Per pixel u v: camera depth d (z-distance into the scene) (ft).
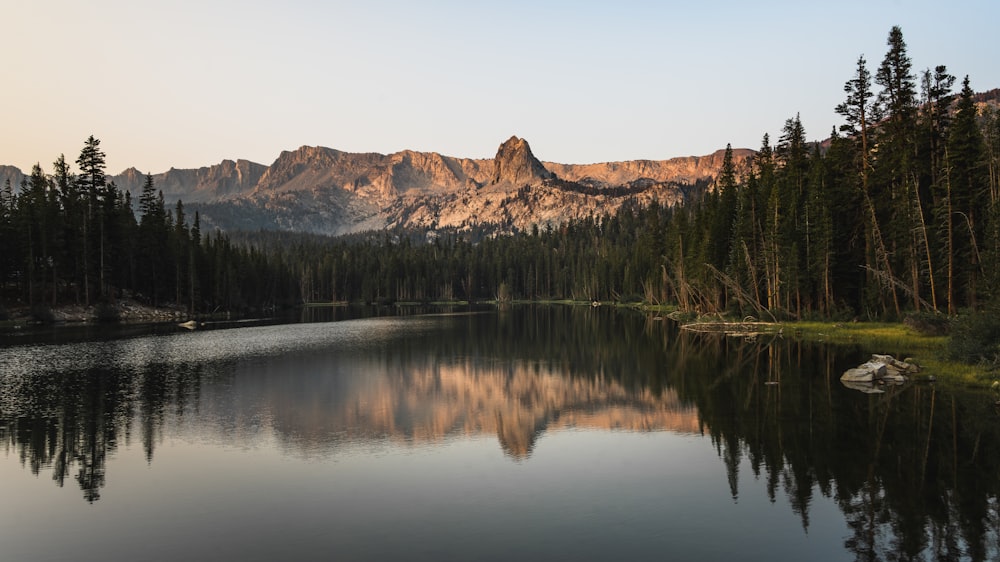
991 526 56.39
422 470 79.10
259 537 58.13
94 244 349.41
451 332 293.02
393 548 55.11
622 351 201.67
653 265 459.73
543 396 130.11
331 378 154.61
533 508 64.80
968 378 121.19
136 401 124.98
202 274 426.10
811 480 70.13
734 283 272.72
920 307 213.05
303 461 83.61
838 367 144.97
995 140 201.87
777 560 51.19
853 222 246.68
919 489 65.72
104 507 66.69
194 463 82.69
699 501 65.46
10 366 171.63
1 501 68.54
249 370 167.53
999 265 154.61
